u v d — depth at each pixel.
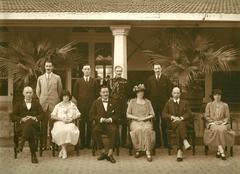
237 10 12.24
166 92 10.50
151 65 15.73
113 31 11.98
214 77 16.00
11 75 13.94
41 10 11.71
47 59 13.70
